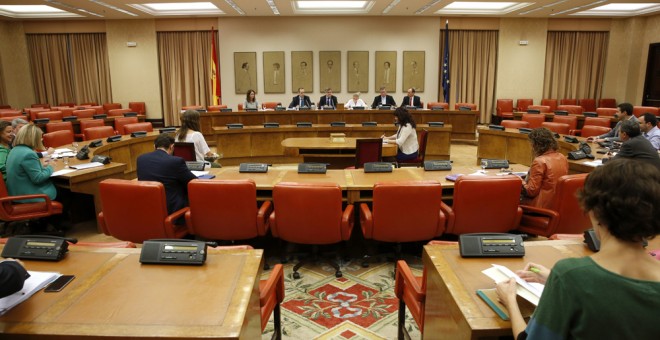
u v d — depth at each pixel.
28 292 1.34
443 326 1.45
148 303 1.31
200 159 4.48
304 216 2.75
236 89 11.16
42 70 11.68
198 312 1.26
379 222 2.78
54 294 1.36
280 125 7.65
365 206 2.97
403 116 5.60
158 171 3.01
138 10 9.74
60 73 11.66
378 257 3.31
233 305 1.30
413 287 1.86
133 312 1.26
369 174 3.52
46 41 11.49
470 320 1.22
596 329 0.83
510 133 6.40
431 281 1.61
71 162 4.33
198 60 11.27
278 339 2.03
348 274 3.07
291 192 2.70
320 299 2.72
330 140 6.02
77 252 1.69
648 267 0.85
